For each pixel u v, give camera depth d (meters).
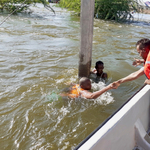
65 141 3.36
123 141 2.42
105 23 18.47
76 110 4.23
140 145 2.72
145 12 31.14
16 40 9.82
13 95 4.68
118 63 7.30
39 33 11.80
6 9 21.64
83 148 1.74
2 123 3.74
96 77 5.89
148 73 2.58
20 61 6.89
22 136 3.44
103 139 1.95
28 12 21.39
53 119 3.91
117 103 4.57
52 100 4.54
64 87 5.18
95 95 4.44
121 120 2.24
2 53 7.64
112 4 20.70
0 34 10.84
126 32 14.37
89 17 5.06
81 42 5.38
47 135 3.48
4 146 3.21
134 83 5.60
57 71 6.23
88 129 3.68
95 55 8.16
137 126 2.70
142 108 2.80
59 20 17.88
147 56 2.81
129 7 21.84
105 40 11.09
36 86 5.16
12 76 5.68
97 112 4.20
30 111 4.12
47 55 7.74
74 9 22.80
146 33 14.52
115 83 3.17
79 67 5.68
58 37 11.09
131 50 9.30
